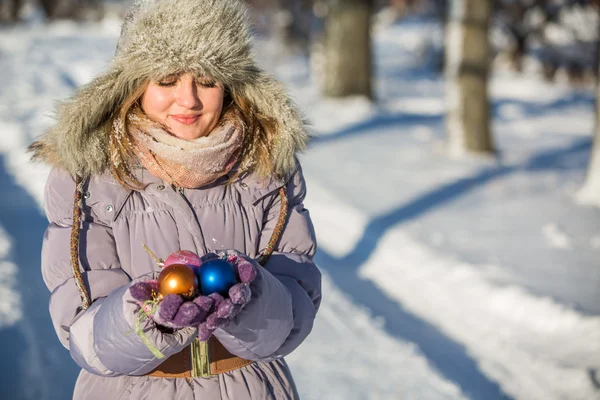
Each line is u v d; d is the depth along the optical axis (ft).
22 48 72.02
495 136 36.68
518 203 23.22
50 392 9.64
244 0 5.77
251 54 5.71
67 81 50.26
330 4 46.09
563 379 12.17
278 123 5.74
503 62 74.90
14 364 10.14
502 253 18.12
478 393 11.73
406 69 74.54
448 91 31.22
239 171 5.60
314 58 68.90
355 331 13.34
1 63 58.59
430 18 82.12
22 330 11.27
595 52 67.62
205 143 5.22
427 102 49.85
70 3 115.03
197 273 4.41
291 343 5.43
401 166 28.73
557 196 24.07
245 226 5.60
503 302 15.14
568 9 70.90
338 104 43.96
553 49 69.41
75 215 5.15
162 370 5.25
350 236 20.39
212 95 5.31
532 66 73.10
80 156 5.16
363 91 45.57
